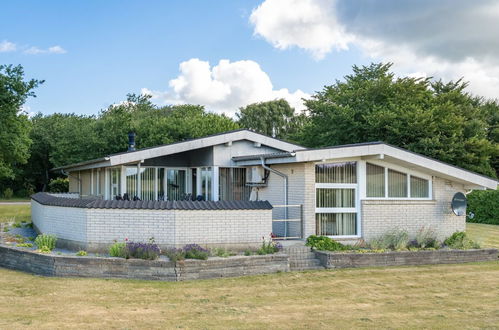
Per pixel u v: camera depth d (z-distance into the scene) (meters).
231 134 18.16
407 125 31.67
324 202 15.72
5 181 52.06
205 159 18.77
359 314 9.22
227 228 13.83
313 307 9.66
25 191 52.25
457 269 13.84
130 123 42.25
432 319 8.96
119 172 18.98
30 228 21.64
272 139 18.88
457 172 16.19
